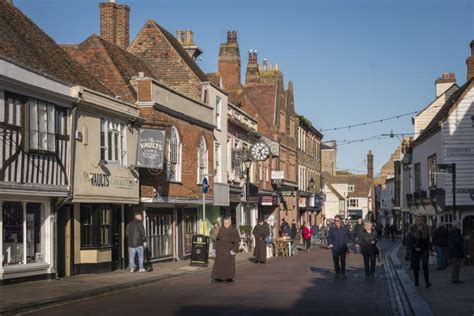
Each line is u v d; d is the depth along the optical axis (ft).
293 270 80.53
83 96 66.49
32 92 57.93
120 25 110.32
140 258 73.26
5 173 54.08
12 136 55.11
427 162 125.80
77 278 63.77
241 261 98.12
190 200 96.17
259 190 145.69
